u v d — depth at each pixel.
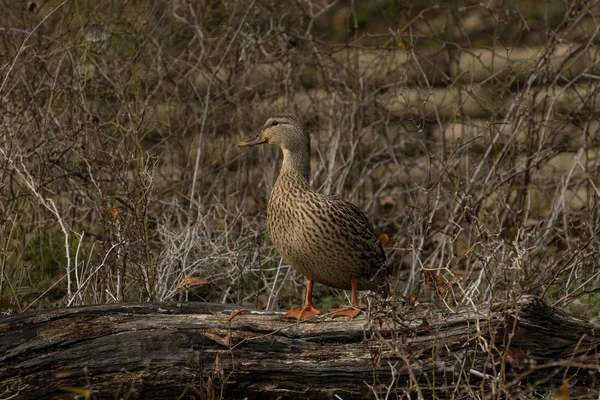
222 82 12.86
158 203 12.41
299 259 8.57
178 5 13.06
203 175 12.61
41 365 7.26
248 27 13.09
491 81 12.73
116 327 7.48
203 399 7.14
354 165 12.84
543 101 12.12
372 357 7.13
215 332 7.56
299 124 8.95
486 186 11.73
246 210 12.67
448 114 13.85
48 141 10.64
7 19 12.38
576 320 7.54
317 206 8.31
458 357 7.27
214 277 10.69
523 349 7.41
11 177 10.62
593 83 13.46
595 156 13.10
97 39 11.80
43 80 11.66
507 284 7.53
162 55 12.88
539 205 13.36
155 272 9.88
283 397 7.58
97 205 10.52
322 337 7.60
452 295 8.38
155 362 7.42
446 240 11.72
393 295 7.42
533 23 14.68
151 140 13.38
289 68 13.05
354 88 12.69
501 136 12.79
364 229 8.52
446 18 14.12
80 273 10.57
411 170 13.92
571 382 7.43
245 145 9.12
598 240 10.66
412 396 7.44
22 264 10.36
